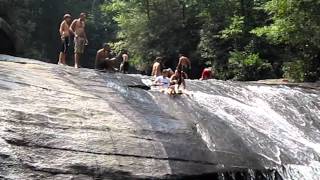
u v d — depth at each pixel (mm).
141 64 35500
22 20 35844
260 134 12047
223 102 14219
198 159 9695
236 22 27531
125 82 14281
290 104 15547
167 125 10641
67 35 17578
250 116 13508
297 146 11852
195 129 10898
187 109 12492
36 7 43344
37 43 42844
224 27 29719
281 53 26969
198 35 32969
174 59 34219
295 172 10523
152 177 8773
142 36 35062
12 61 13836
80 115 9828
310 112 15234
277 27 20781
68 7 47562
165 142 9867
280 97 16016
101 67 17969
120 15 36625
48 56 45562
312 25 20281
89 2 51812
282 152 11188
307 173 10672
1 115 8680
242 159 10195
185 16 34000
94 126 9531
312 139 13055
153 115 11133
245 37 28375
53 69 13602
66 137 8859
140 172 8773
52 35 46312
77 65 17438
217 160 9852
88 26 47750
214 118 12211
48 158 8219
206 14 31406
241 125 12352
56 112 9602
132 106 11469
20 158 7926
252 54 26719
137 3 35438
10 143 8086
